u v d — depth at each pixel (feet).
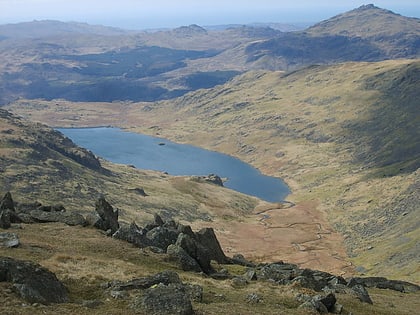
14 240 165.68
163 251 199.82
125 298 126.00
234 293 155.33
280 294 161.48
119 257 177.17
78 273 143.43
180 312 117.08
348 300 176.14
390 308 184.55
